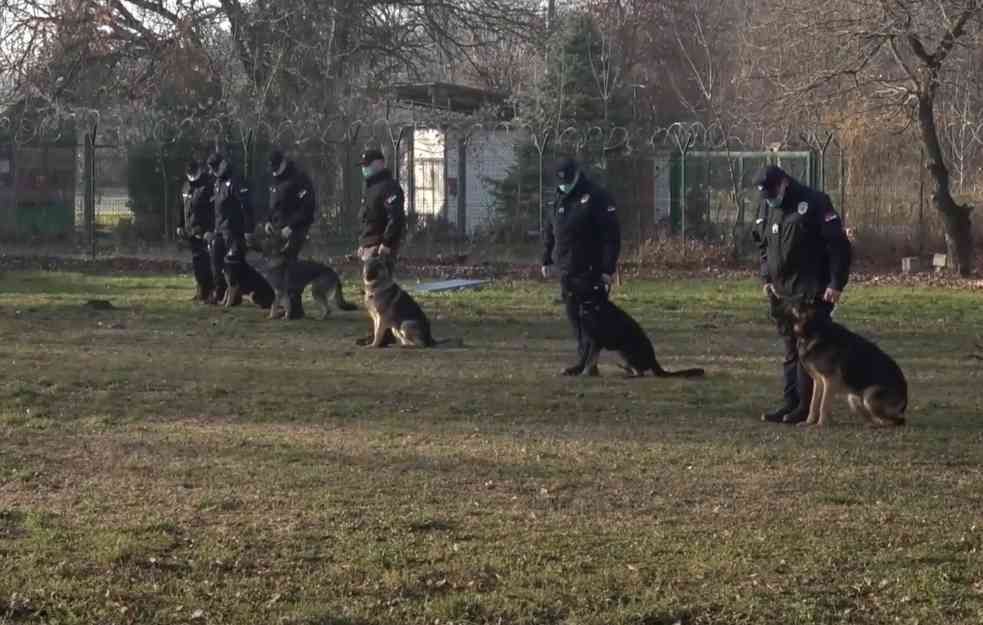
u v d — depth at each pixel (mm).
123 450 8508
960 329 16359
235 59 32156
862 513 7070
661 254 25812
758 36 35812
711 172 29234
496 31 34031
